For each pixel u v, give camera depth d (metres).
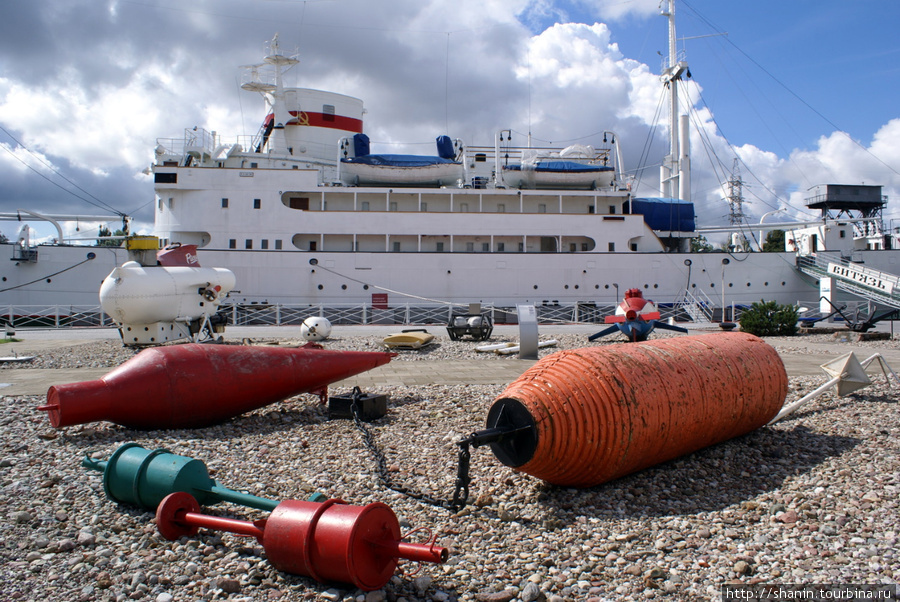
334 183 30.55
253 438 6.92
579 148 35.12
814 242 34.28
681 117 37.19
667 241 35.50
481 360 14.24
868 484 5.15
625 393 4.97
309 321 17.73
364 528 3.38
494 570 3.72
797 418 7.94
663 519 4.53
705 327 24.61
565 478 4.98
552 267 29.84
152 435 7.00
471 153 35.09
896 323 27.14
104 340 18.34
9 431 7.01
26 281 26.62
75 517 4.46
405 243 30.44
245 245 28.84
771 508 4.66
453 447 6.55
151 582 3.51
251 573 3.62
